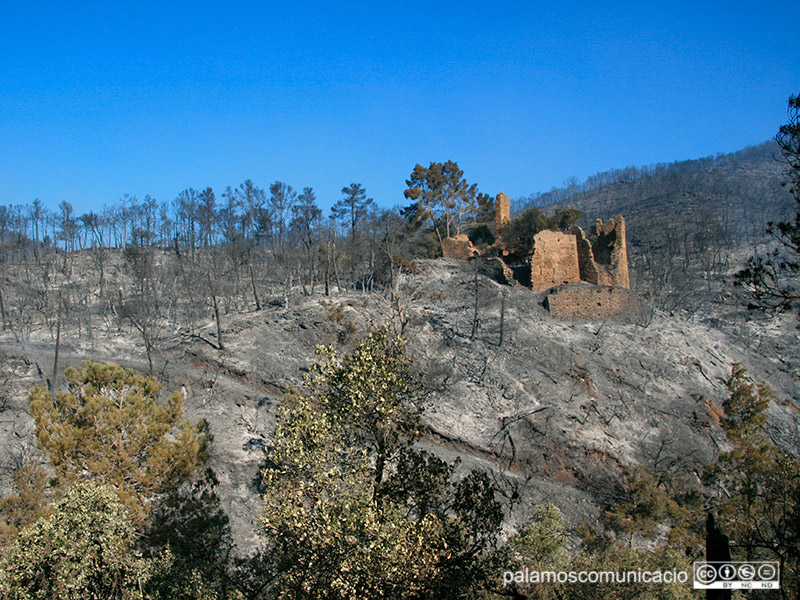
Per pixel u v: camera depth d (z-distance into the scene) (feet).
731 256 391.86
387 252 240.73
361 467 67.82
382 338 76.13
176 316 240.32
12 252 368.27
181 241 399.85
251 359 186.80
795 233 60.54
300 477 68.64
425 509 70.28
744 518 80.23
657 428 179.11
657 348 218.18
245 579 77.56
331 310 211.00
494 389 185.26
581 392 188.14
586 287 234.17
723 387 206.90
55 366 156.15
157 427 89.51
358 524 61.05
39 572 63.41
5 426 140.36
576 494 151.64
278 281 293.23
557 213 278.67
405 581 59.52
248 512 128.16
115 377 94.43
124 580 67.77
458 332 213.66
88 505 67.67
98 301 271.90
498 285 248.73
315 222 368.27
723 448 176.86
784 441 182.91
